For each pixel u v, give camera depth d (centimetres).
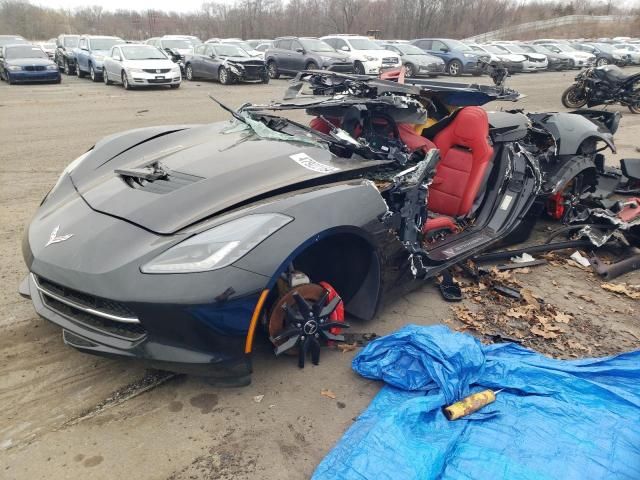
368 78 377
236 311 227
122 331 238
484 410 238
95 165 322
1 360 277
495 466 208
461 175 407
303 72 401
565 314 350
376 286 296
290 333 262
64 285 234
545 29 5862
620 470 208
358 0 5038
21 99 1270
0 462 215
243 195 256
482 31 5609
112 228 245
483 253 426
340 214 259
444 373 251
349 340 299
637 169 558
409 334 272
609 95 1268
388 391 257
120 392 259
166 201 255
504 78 444
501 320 339
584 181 509
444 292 361
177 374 273
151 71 1489
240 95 1385
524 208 423
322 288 272
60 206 285
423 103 415
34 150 739
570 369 267
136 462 218
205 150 312
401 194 304
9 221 464
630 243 458
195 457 221
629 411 239
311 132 333
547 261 437
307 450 227
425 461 207
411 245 315
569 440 221
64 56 2072
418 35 5106
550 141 479
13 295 338
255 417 245
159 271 220
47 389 259
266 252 230
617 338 325
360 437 224
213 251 225
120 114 1046
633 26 5775
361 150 314
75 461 217
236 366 241
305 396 260
